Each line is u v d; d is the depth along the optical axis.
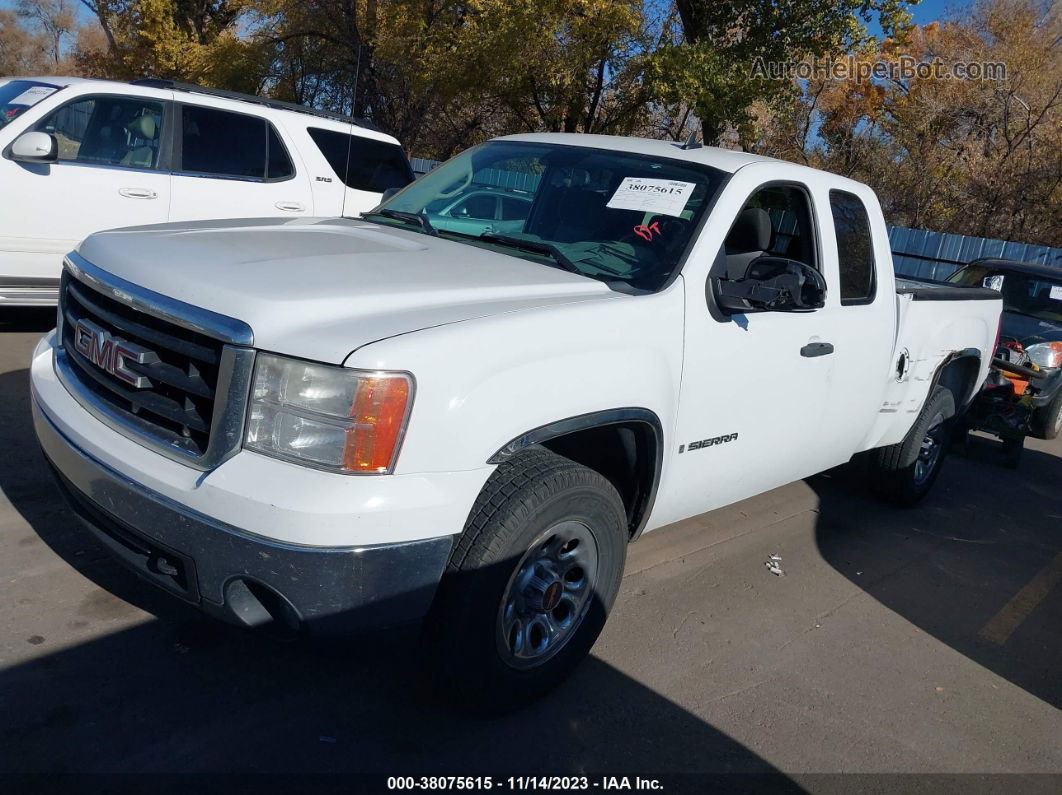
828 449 4.61
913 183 23.47
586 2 17.31
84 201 6.60
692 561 4.65
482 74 19.00
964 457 7.89
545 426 2.81
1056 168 20.95
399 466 2.46
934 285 6.24
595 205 3.78
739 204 3.68
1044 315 9.22
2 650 3.03
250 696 2.99
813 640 4.00
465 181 4.23
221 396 2.46
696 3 17.89
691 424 3.47
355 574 2.42
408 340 2.50
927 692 3.71
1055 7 25.33
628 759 2.96
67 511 4.07
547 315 2.86
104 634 3.21
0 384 5.62
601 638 3.71
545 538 2.88
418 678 3.20
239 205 7.51
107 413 2.81
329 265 2.96
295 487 2.38
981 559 5.37
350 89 23.14
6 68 56.62
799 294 3.46
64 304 3.29
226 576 2.46
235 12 26.38
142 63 27.16
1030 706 3.73
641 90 19.34
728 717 3.29
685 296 3.36
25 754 2.58
